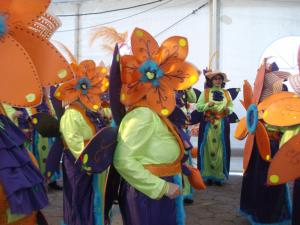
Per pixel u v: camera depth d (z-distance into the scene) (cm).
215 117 545
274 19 727
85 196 297
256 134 292
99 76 315
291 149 199
